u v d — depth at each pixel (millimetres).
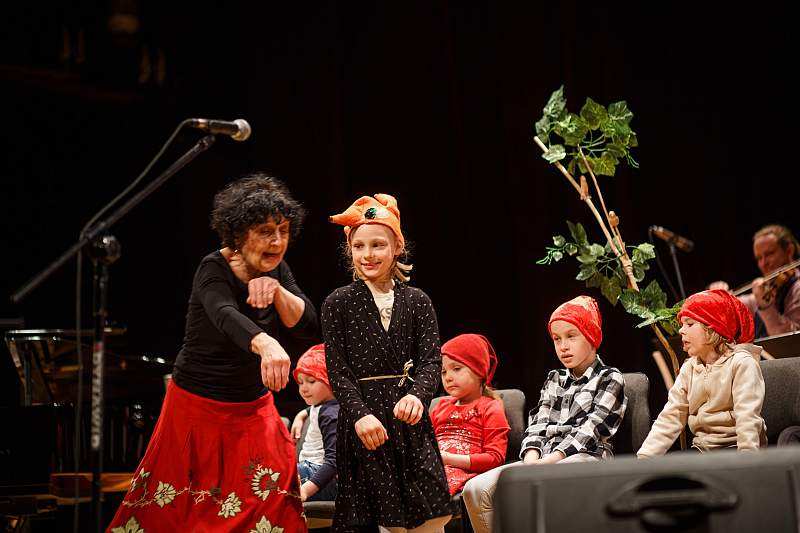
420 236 6801
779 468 1625
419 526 2613
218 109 7230
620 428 3227
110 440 4121
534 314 6477
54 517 4398
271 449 2631
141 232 7070
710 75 6543
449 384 3510
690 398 3113
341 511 2641
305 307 2670
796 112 6383
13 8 6590
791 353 3799
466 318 6668
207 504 2547
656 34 6617
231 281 2621
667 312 3457
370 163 6938
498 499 1620
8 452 3904
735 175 6465
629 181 6520
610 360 6266
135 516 2531
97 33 6848
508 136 6680
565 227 6527
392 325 2756
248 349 2424
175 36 7141
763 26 6461
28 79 6672
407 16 6930
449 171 6801
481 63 6789
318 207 6945
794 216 6336
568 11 6629
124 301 6949
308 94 7051
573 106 6590
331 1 7023
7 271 6727
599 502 1605
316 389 3754
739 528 1603
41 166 6918
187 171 7098
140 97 7020
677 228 6488
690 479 1641
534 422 3354
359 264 2816
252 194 2615
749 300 5105
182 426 2586
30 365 4324
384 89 6957
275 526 2539
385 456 2633
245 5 7207
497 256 6688
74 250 2473
